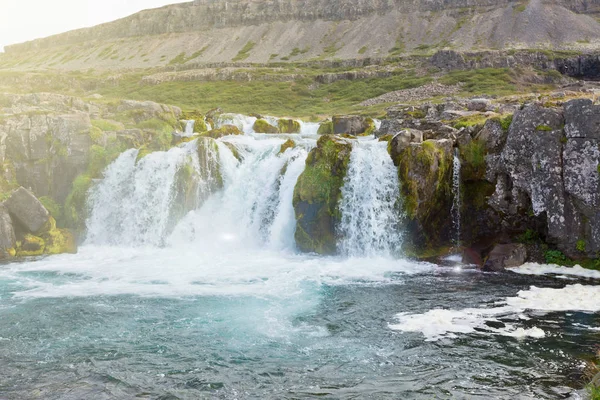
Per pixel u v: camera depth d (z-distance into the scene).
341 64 117.00
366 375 12.62
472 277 21.89
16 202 27.84
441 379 12.29
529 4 134.00
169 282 21.34
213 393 11.84
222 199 30.55
